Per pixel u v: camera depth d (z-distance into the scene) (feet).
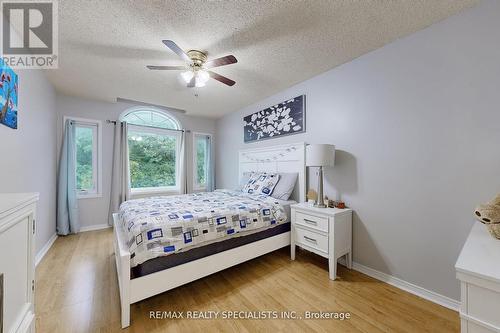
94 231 11.32
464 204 5.18
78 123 11.30
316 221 7.17
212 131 16.19
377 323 4.82
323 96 8.45
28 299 2.98
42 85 8.34
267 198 8.68
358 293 5.97
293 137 9.78
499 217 3.39
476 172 5.01
